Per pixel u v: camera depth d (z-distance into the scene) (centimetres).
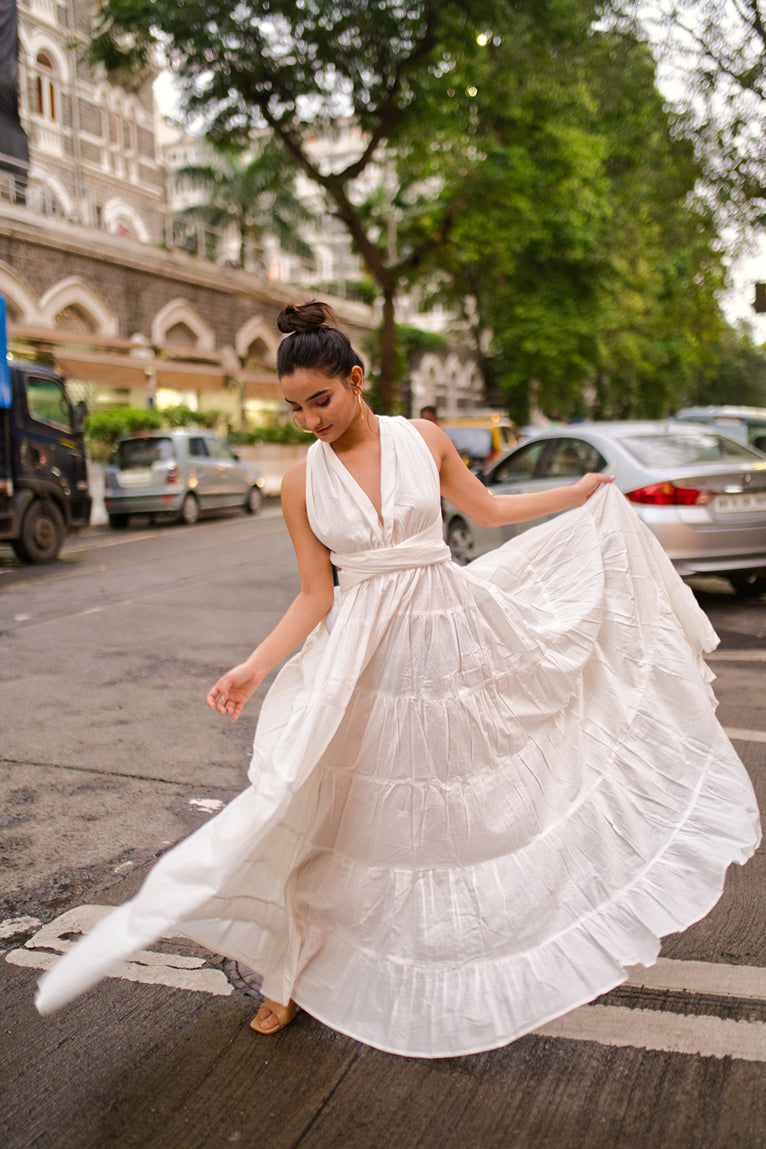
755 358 5512
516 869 197
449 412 4194
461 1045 188
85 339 1970
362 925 199
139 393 2203
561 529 242
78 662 604
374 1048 208
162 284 2292
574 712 216
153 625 723
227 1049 210
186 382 2269
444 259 2364
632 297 2853
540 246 2578
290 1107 190
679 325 1576
